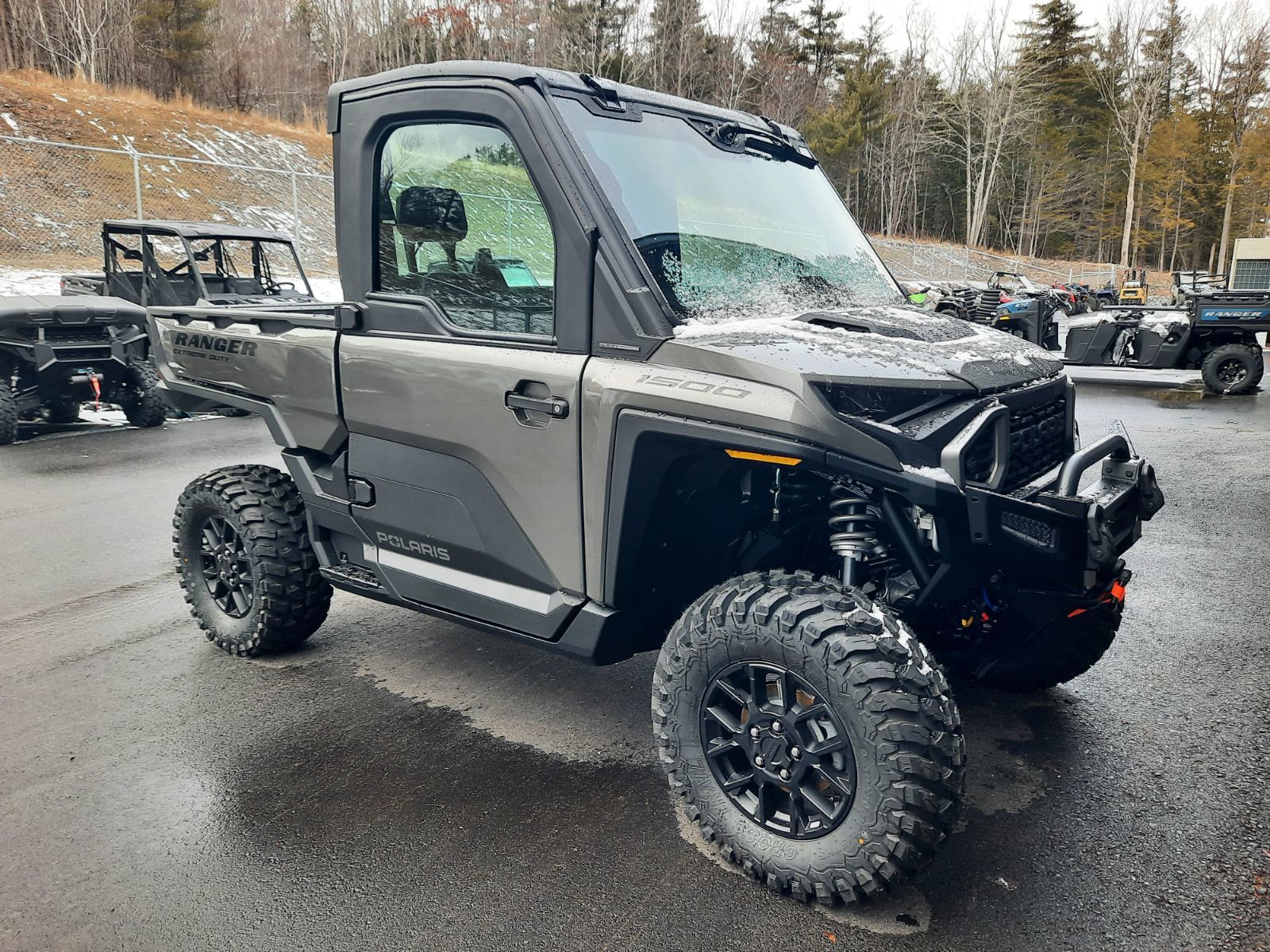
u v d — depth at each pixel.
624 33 47.19
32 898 2.38
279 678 3.75
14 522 6.20
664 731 2.46
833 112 55.44
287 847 2.59
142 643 4.13
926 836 2.09
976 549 2.27
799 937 2.20
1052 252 67.88
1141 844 2.55
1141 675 3.68
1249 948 2.14
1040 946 2.15
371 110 2.94
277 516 3.71
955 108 62.97
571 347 2.58
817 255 3.10
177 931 2.24
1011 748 3.11
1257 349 11.90
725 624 2.29
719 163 2.99
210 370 3.80
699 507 2.67
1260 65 58.09
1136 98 61.62
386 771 3.01
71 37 41.09
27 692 3.62
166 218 22.36
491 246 2.75
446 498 2.97
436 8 48.25
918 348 2.50
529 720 3.37
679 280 2.58
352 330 3.16
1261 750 3.07
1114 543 2.39
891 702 2.07
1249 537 5.64
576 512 2.63
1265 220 60.38
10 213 20.16
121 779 2.96
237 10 49.56
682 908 2.30
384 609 4.59
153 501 6.79
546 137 2.55
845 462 2.17
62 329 9.32
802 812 2.28
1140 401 11.60
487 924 2.26
